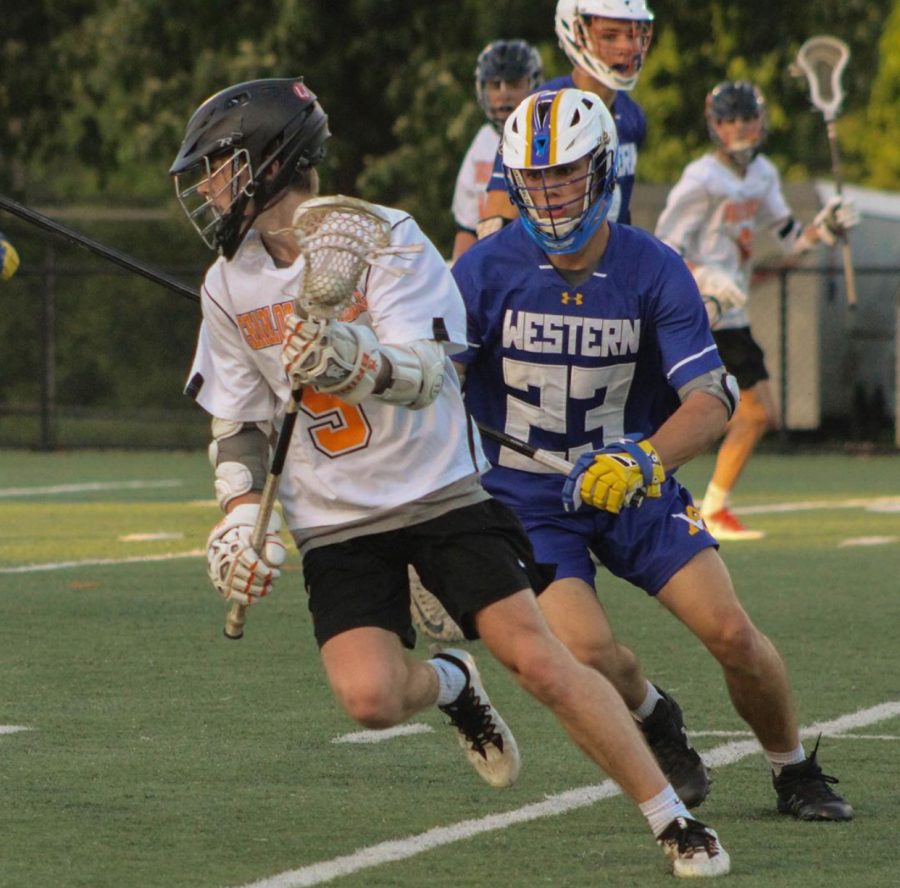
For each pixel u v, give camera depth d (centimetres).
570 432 1817
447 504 1535
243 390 1564
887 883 1512
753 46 7694
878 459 6850
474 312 1795
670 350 1738
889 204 7769
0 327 7525
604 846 1636
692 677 2505
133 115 7481
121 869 1554
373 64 7356
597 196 1716
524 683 1512
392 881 1516
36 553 3909
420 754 2027
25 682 2456
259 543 1495
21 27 7800
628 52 2656
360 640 1519
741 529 4244
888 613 3105
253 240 1526
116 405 7444
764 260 5959
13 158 8431
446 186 7194
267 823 1719
